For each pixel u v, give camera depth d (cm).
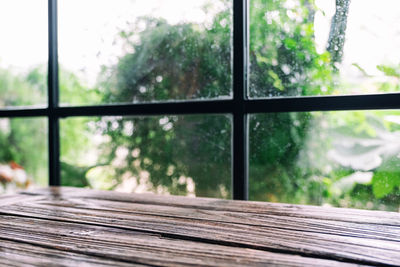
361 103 91
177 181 137
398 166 107
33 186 171
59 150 142
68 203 71
